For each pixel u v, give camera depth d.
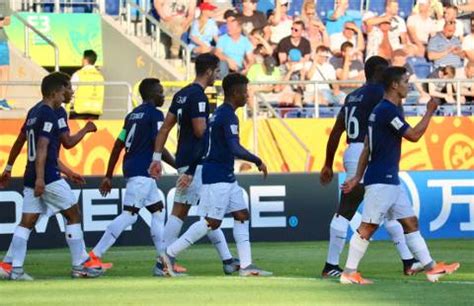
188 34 64.44
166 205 44.09
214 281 29.73
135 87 61.09
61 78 31.59
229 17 62.66
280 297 25.81
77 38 62.62
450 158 59.41
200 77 32.34
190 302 25.05
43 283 29.97
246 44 62.25
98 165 56.66
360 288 27.58
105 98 61.00
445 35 64.94
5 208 43.31
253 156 30.77
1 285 29.52
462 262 36.72
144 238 44.12
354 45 64.19
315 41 63.50
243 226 31.73
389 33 64.75
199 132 31.89
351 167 30.81
